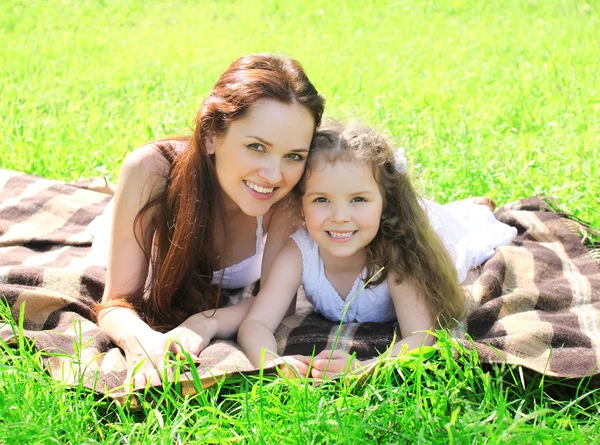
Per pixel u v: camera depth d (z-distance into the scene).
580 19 4.20
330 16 4.61
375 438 1.22
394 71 3.31
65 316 1.52
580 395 1.37
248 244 1.63
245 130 1.41
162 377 1.31
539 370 1.35
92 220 1.92
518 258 1.72
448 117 2.63
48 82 3.09
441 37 4.02
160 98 2.93
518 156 2.29
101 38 4.06
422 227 1.53
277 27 4.38
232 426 1.28
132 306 1.51
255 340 1.45
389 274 1.53
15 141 2.29
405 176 1.53
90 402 1.30
